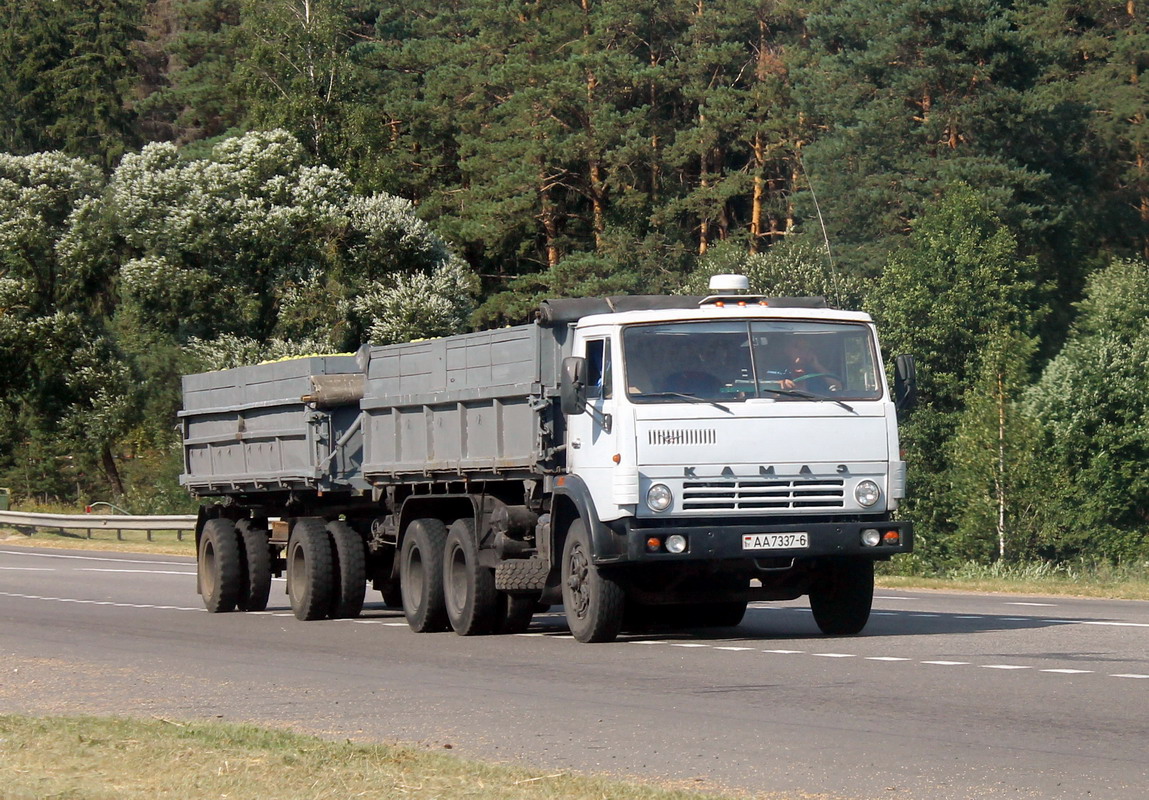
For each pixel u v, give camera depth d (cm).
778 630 5569
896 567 14375
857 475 4859
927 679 3903
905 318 19575
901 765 2739
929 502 17838
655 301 5103
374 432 6431
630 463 4694
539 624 6216
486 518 5500
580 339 4950
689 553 4675
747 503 4762
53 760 2823
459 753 2967
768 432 4784
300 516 7100
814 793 2514
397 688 3994
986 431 15575
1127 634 5112
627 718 3362
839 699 3569
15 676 4444
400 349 6216
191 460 8219
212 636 5781
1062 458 17150
